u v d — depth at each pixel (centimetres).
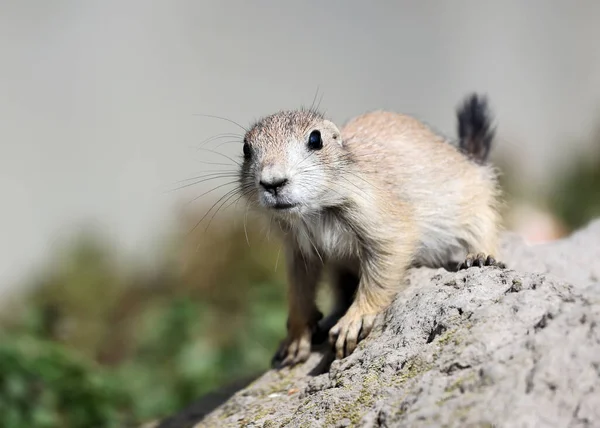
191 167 2114
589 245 891
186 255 1703
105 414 1048
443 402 492
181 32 2389
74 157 2123
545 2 2747
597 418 454
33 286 1731
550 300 549
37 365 1048
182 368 1242
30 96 2189
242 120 2236
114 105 2234
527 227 1503
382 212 770
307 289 809
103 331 1557
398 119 905
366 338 690
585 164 2123
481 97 999
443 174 855
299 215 776
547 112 2475
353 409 556
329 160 782
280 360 810
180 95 2278
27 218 1984
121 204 2019
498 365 495
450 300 609
